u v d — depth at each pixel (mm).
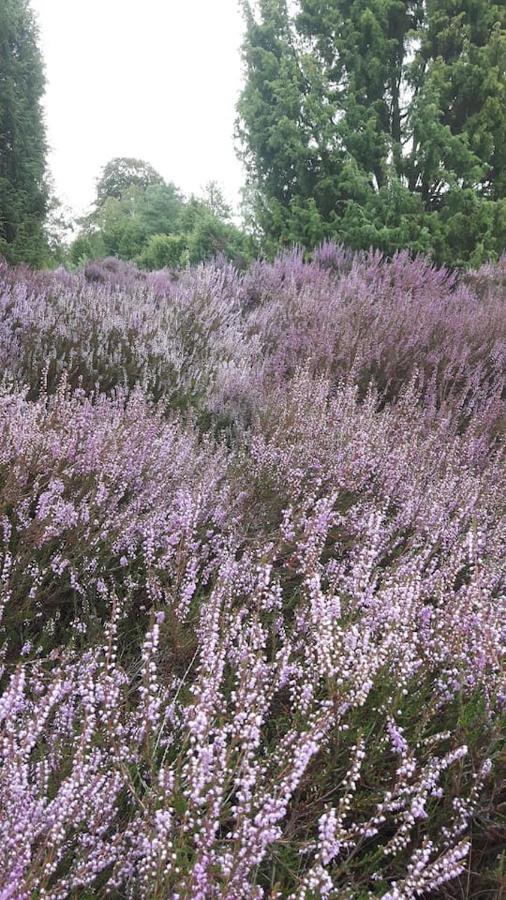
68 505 2342
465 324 5738
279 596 2137
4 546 2203
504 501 3031
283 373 4824
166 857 1276
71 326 4867
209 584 2438
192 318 5742
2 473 2549
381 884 1459
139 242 38281
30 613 2074
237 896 1248
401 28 11797
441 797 1650
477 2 11117
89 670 1639
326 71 11641
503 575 2393
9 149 16000
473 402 4457
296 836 1583
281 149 11273
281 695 1904
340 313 5758
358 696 1606
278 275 8133
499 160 11523
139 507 2551
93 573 2295
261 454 3125
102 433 2812
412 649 1812
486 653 1781
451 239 10758
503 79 11008
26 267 7777
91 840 1362
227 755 1416
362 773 1677
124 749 1514
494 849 1608
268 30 11688
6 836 1273
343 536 2701
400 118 11969
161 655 2008
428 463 3277
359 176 10477
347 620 2031
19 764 1398
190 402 4266
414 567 2152
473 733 1661
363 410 3816
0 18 15625
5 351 4301
